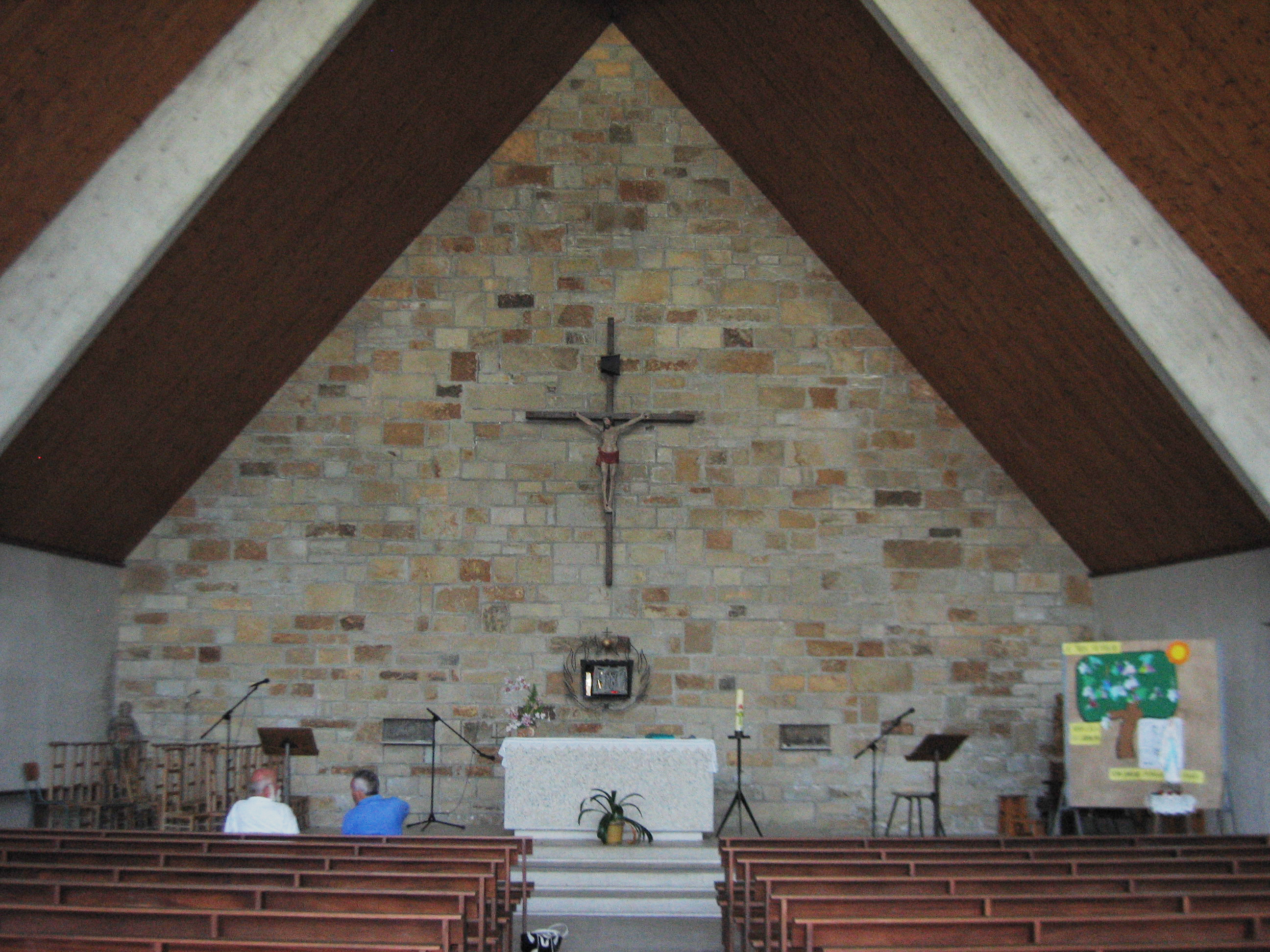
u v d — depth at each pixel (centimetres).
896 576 1400
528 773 1186
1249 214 834
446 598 1386
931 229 1147
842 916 553
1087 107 872
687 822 1177
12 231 881
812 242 1422
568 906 977
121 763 1270
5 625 1125
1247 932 526
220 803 1267
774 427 1420
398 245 1407
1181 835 845
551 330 1427
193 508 1388
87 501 1205
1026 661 1389
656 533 1403
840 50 1052
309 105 1020
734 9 1147
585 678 1348
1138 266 907
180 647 1366
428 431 1409
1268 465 897
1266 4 684
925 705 1380
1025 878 619
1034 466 1329
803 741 1375
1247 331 905
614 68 1451
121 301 909
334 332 1419
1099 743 999
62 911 518
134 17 803
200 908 567
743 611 1394
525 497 1404
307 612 1378
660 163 1448
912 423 1422
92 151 874
